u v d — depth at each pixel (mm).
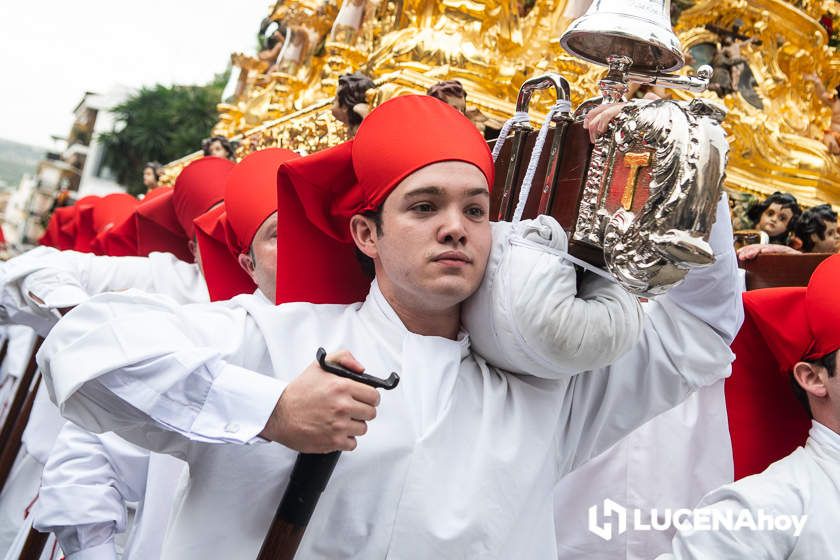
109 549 2430
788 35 4699
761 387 2260
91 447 2453
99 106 30016
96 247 4973
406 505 1469
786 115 4711
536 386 1646
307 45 5922
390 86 3486
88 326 1531
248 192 2574
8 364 5629
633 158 1375
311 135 4590
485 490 1503
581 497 2535
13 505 4070
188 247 4016
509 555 1563
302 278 1833
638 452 2469
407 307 1623
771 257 2389
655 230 1293
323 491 1473
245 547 1523
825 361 1958
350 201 1697
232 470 1528
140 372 1430
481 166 1540
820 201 4555
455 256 1480
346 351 1383
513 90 3684
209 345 1548
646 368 1767
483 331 1543
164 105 26469
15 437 3939
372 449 1489
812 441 1963
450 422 1543
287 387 1397
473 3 3693
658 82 1578
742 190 4465
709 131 1267
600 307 1480
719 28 4613
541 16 3883
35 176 32344
